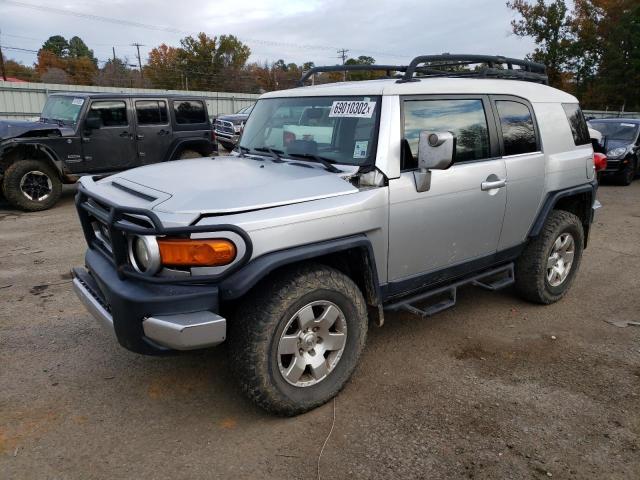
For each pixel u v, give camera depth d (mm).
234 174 3330
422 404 3316
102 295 3188
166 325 2662
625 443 2969
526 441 2975
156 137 10234
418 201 3500
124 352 3943
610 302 5105
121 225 2787
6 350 3951
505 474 2715
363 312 3303
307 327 3074
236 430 3053
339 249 3072
